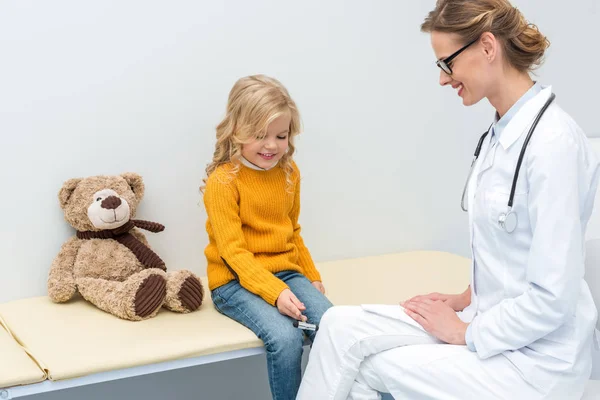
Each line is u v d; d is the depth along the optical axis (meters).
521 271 1.46
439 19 1.50
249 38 2.19
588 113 2.77
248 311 1.82
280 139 1.89
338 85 2.34
